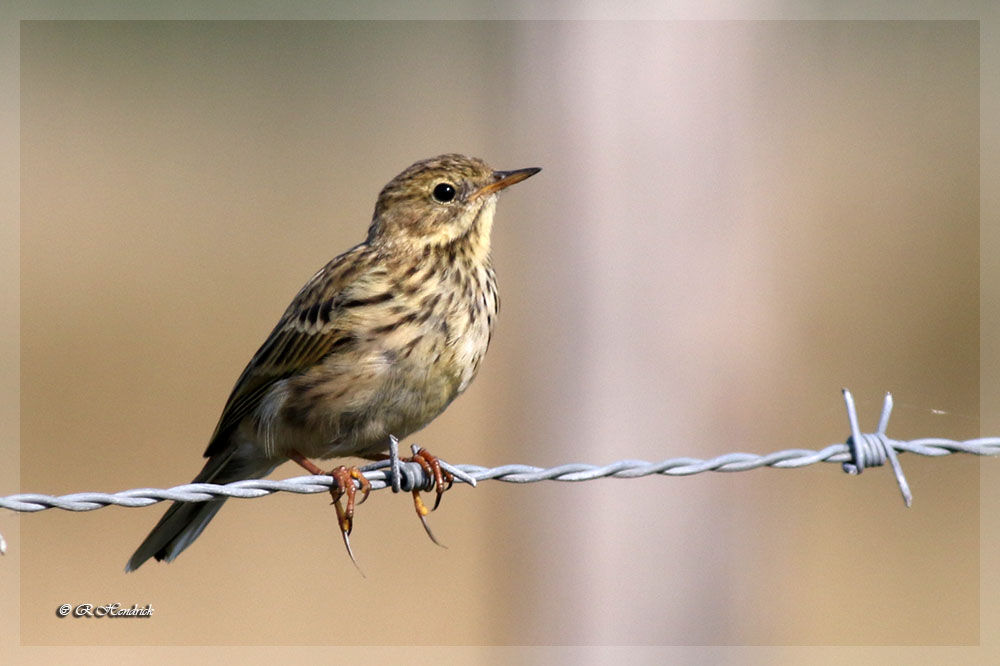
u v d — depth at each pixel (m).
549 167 11.36
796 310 19.80
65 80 27.98
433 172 8.69
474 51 31.20
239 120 27.14
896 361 18.64
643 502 11.32
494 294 8.85
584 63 11.29
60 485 15.94
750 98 11.36
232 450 9.06
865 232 21.72
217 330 19.61
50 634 13.99
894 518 16.59
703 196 11.32
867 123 25.08
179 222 22.89
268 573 15.30
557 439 11.36
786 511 12.93
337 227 22.86
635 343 11.30
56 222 22.52
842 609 14.99
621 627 11.30
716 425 11.30
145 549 8.45
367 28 32.41
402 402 8.41
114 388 18.03
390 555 15.68
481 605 14.84
